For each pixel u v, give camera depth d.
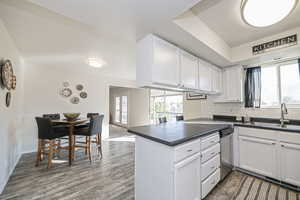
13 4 1.49
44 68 3.88
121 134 5.78
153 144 1.47
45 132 2.66
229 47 2.70
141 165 1.62
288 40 2.09
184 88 2.25
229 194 1.82
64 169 2.58
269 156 2.11
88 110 4.74
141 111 6.82
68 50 2.83
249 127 2.34
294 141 1.89
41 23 1.87
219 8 1.67
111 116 9.06
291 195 1.79
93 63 3.31
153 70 1.67
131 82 6.02
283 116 2.42
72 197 1.78
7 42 2.08
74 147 3.04
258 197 1.76
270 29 2.09
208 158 1.78
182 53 2.12
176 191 1.28
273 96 2.77
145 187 1.55
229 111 3.23
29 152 3.54
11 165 2.42
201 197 1.62
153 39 1.69
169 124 2.52
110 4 1.18
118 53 3.01
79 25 1.92
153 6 1.21
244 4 1.46
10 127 2.32
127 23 1.48
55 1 1.13
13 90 2.48
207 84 2.70
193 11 1.72
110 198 1.76
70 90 4.36
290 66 2.59
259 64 2.88
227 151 2.29
